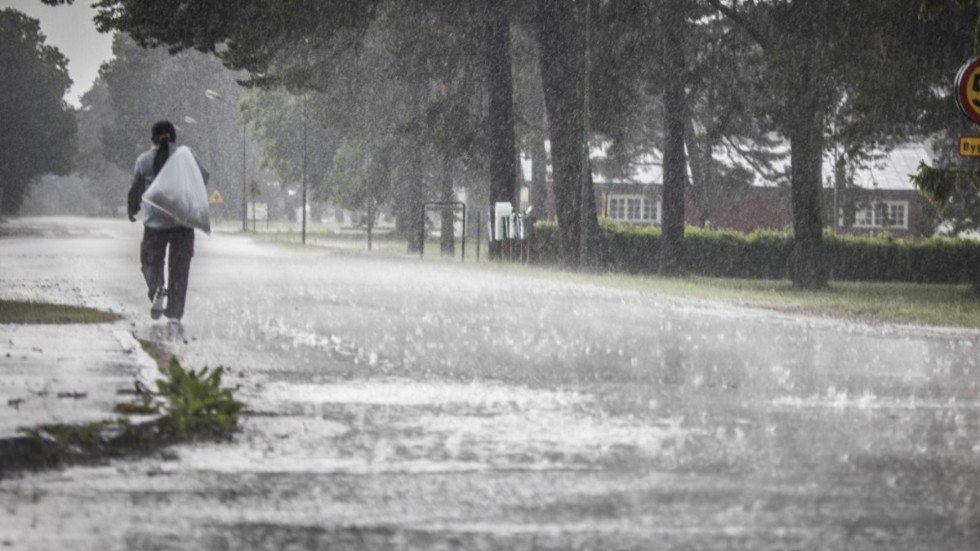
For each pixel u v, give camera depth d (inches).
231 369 1441.9
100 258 4483.3
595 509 761.6
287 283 3277.6
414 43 5782.5
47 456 890.1
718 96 4921.3
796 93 4424.2
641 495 804.6
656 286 3698.3
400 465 900.6
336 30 4869.6
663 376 1485.0
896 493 821.2
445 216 6683.1
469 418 1125.7
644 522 727.1
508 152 5629.9
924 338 2159.2
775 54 4308.6
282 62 5315.0
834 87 4372.5
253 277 3553.2
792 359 1733.5
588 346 1831.9
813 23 4318.4
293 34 4805.6
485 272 4269.2
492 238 5590.6
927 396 1353.3
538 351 1737.2
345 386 1325.0
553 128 5290.4
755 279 5984.3
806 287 4886.8
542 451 965.2
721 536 693.9
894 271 6417.3
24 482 828.0
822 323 2440.9
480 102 5816.9
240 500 778.2
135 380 1197.1
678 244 5388.8
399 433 1039.0
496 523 721.6
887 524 729.0
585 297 3046.3
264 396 1238.9
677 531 705.6
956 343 2065.7
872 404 1277.1
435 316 2298.2
